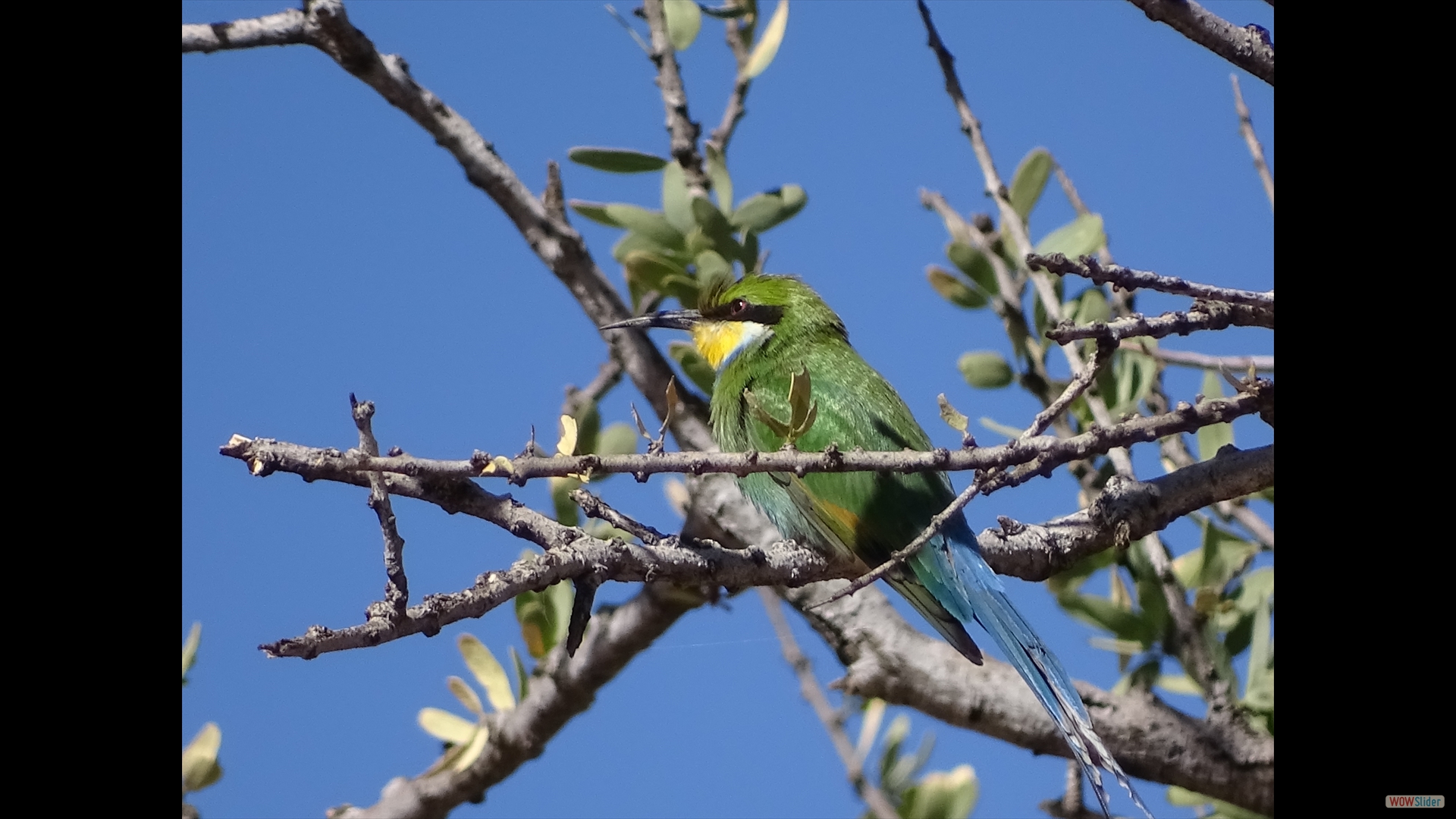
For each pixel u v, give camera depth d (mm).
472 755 12320
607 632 12383
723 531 13781
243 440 6836
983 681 12148
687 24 14086
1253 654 12344
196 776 10820
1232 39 8578
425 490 8070
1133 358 12859
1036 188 13594
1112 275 7832
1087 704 12094
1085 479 12836
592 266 13930
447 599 7160
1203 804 12484
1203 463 10633
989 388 13195
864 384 13039
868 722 11180
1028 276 13578
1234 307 7977
